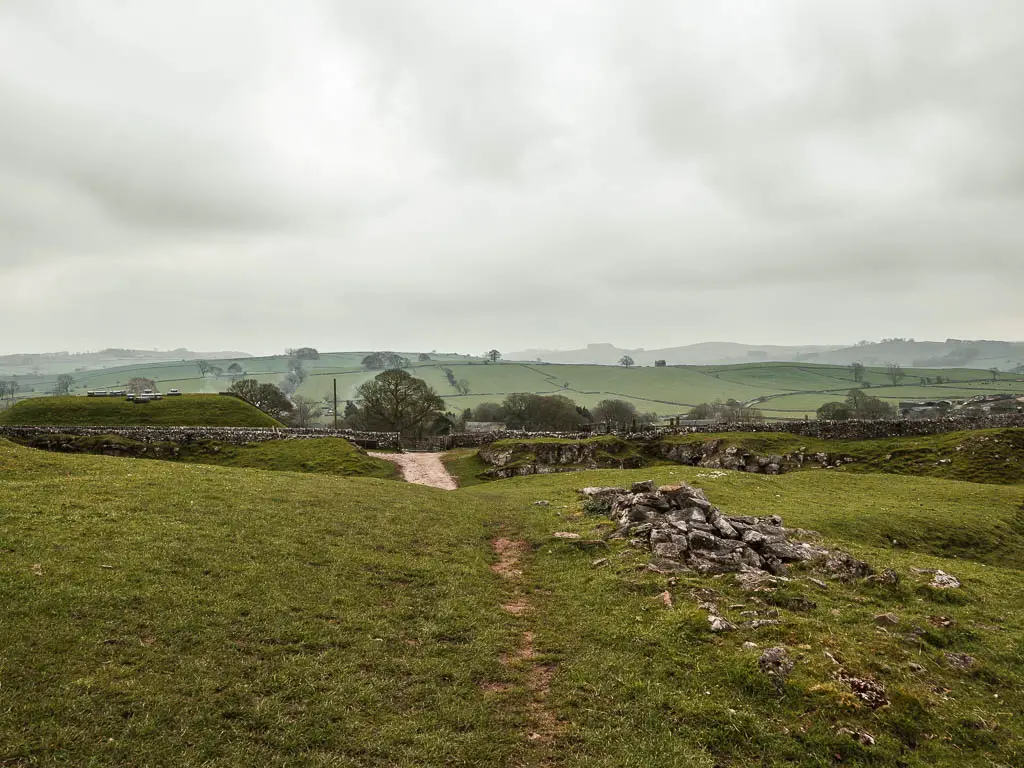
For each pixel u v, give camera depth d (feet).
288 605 60.03
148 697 42.42
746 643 54.54
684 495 94.32
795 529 95.40
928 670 52.95
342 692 46.39
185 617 54.34
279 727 41.47
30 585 55.31
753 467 201.67
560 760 40.93
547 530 99.60
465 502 123.85
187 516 83.76
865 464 196.03
